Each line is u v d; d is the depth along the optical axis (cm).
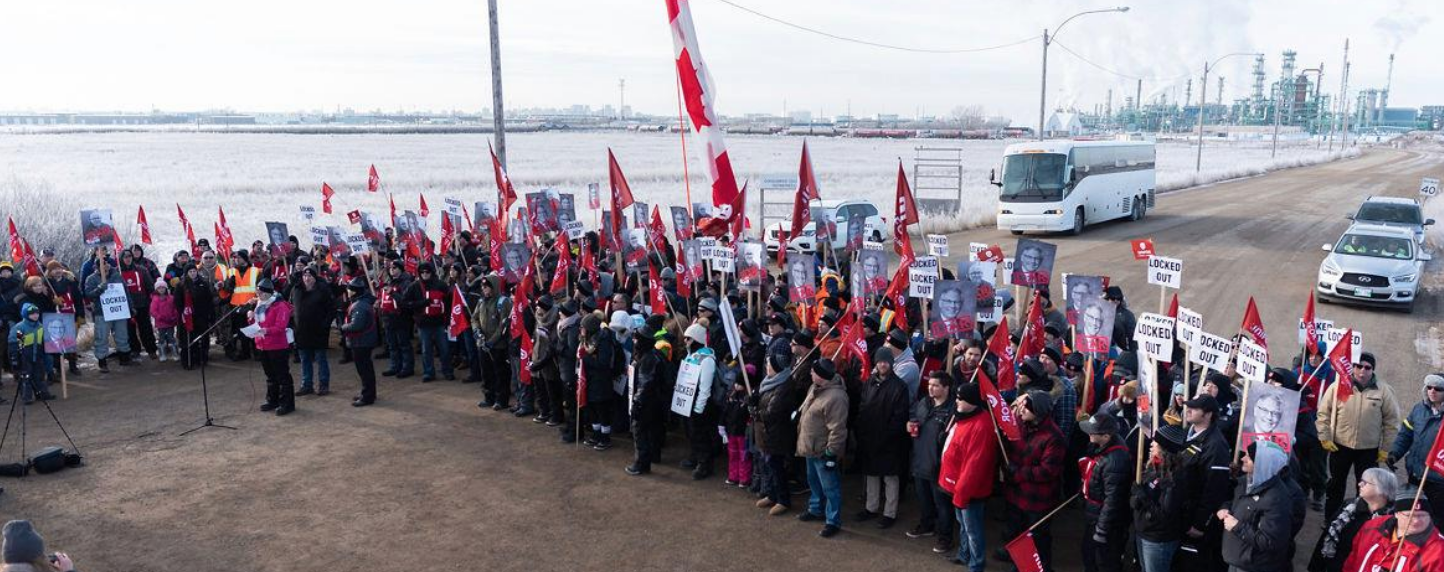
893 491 905
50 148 11088
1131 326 1237
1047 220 3238
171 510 955
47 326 1316
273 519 934
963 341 952
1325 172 6894
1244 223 3616
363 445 1158
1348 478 1051
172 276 1642
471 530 909
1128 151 3725
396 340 1498
